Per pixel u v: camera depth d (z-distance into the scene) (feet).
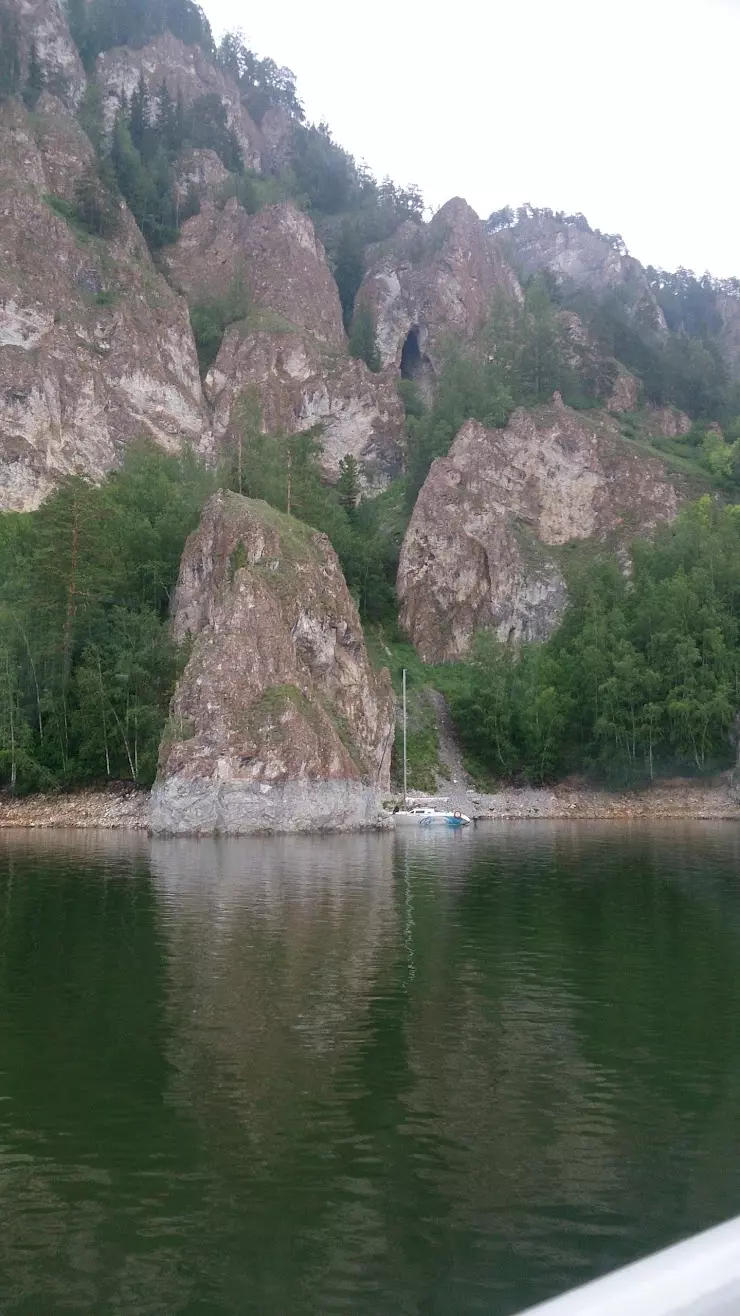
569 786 325.01
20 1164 45.03
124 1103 52.29
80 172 557.33
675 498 461.37
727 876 148.46
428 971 82.84
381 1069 57.88
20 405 411.95
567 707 332.39
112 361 464.24
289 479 379.76
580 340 602.03
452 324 652.48
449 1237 38.93
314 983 78.38
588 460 466.70
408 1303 34.53
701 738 321.73
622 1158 46.19
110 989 75.97
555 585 425.28
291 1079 56.13
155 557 313.53
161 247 618.85
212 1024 66.64
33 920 106.83
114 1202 41.50
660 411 578.25
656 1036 64.64
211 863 166.50
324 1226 39.65
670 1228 39.68
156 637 276.82
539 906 118.01
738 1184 43.62
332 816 242.78
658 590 357.20
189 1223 39.88
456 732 346.13
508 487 460.14
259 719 239.91
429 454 491.31
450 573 423.23
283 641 257.96
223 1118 50.47
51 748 269.85
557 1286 35.45
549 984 78.69
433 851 190.90
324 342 592.19
